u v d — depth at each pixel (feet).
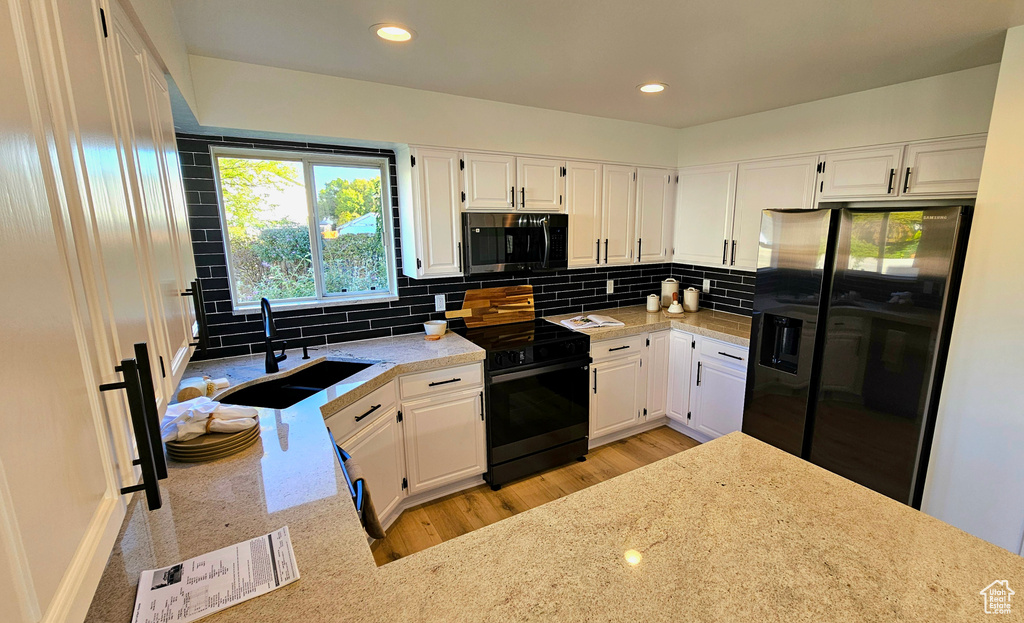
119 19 3.03
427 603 2.74
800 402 8.26
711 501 3.83
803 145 9.29
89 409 1.87
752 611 2.69
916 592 2.84
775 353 8.79
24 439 1.36
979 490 6.33
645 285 13.07
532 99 9.02
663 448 10.71
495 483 9.07
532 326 10.51
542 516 3.63
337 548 3.24
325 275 8.90
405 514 8.37
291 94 7.34
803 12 5.27
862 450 7.52
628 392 10.71
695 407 10.70
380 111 8.06
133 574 2.98
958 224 6.11
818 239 7.63
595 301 12.24
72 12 2.09
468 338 9.53
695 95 8.66
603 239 11.07
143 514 3.64
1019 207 5.65
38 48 1.69
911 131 7.77
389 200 9.23
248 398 6.68
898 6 5.09
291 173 8.34
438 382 8.16
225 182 7.79
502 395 8.77
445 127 8.69
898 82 7.79
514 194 9.65
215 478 4.18
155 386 3.12
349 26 5.66
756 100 9.02
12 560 1.25
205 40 6.06
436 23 5.57
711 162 11.18
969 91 7.09
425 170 8.60
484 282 10.44
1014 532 6.07
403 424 7.93
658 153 11.64
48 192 1.65
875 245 6.96
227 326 7.89
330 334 8.86
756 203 10.25
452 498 8.86
